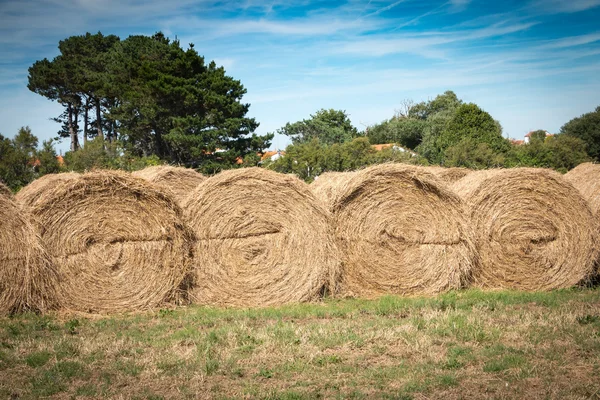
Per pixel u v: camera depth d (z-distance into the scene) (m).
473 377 5.86
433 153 39.44
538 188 10.85
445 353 6.62
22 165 27.66
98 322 8.41
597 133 52.31
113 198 9.30
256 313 8.80
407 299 9.73
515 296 9.79
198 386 5.63
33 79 51.59
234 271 9.86
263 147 41.56
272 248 9.97
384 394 5.41
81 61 51.81
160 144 42.25
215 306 9.70
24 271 8.70
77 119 56.22
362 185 10.31
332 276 10.08
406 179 10.45
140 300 9.34
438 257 10.52
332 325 7.88
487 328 7.55
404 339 7.10
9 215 8.67
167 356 6.50
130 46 50.16
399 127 56.81
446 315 8.24
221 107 38.91
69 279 9.05
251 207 9.96
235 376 5.93
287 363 6.29
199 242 9.80
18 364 6.28
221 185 9.89
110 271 9.26
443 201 10.52
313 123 58.50
